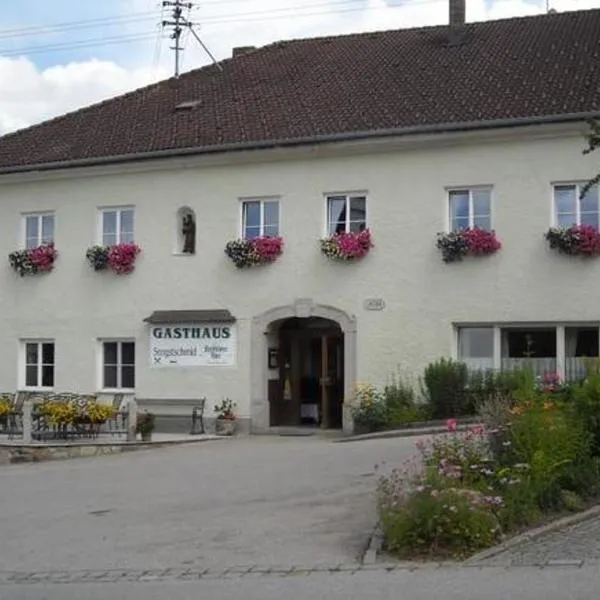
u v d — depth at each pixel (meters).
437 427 19.59
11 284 25.34
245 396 22.70
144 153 23.48
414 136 21.19
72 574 9.32
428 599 7.53
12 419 20.67
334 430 22.36
